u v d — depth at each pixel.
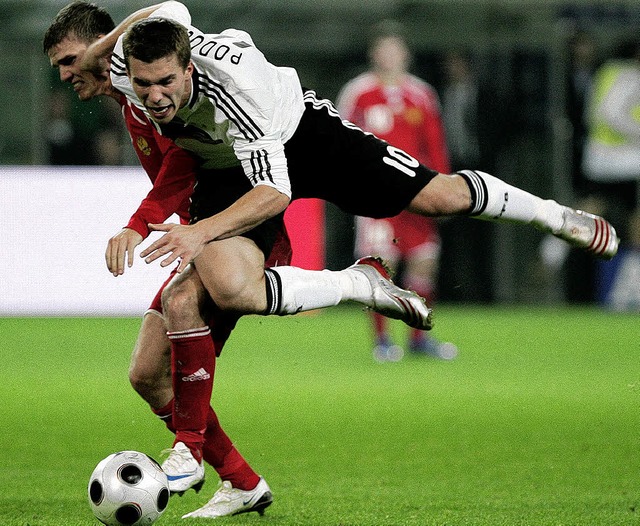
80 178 43.03
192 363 13.60
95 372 31.16
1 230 42.69
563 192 49.59
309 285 15.02
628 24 49.47
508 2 49.50
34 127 46.81
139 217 14.80
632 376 30.34
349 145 16.06
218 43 13.62
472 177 16.97
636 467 18.17
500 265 50.47
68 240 43.06
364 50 50.66
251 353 36.12
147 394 14.68
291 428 22.19
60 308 43.12
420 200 16.53
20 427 22.44
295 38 50.62
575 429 22.06
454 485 16.69
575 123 49.31
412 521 14.08
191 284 13.80
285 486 16.69
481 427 22.33
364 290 15.97
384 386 28.50
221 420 23.16
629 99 49.22
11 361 33.53
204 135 14.41
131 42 12.66
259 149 13.73
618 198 49.75
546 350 36.19
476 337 39.84
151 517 12.80
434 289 50.56
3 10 48.75
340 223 48.50
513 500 15.50
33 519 14.09
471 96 49.09
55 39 15.54
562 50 49.19
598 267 50.59
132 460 12.90
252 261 14.27
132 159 47.16
